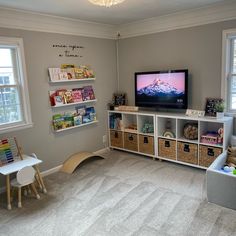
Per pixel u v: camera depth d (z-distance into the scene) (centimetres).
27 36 344
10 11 314
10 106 342
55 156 396
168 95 407
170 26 401
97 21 411
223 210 263
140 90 442
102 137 477
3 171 279
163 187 320
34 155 336
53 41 376
